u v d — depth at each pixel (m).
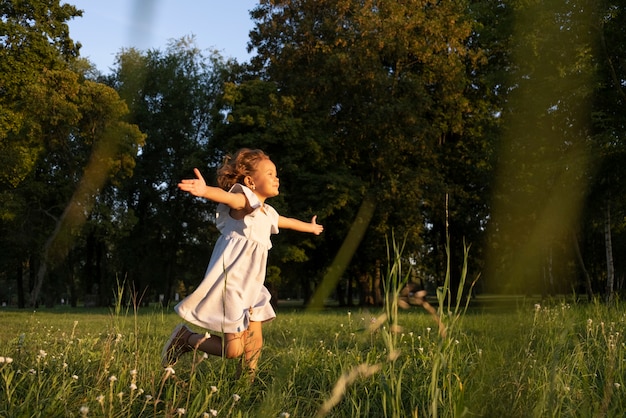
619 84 13.84
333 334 6.59
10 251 36.41
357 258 27.05
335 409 2.66
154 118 34.69
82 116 25.67
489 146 18.78
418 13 25.39
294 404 2.77
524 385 1.76
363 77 24.80
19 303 43.19
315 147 26.03
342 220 26.17
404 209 25.36
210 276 3.49
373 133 25.41
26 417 2.27
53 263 32.59
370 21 24.72
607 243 18.00
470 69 27.89
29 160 25.88
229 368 3.58
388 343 1.45
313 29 26.48
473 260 22.06
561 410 2.30
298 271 30.17
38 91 24.00
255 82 27.89
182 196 35.84
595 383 2.89
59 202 31.73
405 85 25.33
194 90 35.09
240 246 3.64
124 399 2.65
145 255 36.91
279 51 28.12
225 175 3.97
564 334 1.79
